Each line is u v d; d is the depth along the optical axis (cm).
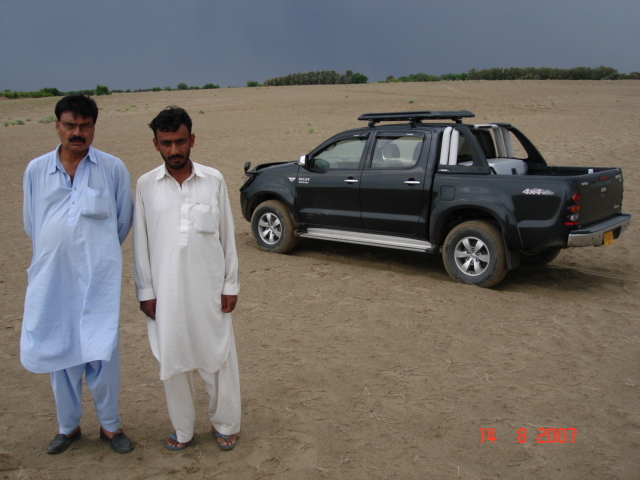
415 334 513
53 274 293
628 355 470
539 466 323
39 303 292
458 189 645
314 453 335
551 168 743
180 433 330
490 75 6594
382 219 709
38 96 5959
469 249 653
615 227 631
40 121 2925
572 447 342
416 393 407
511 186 615
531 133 1986
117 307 303
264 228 840
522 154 1623
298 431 359
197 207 302
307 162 776
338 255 826
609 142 1750
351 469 320
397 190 689
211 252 307
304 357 469
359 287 652
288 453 335
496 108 2892
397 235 709
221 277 314
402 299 608
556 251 712
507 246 623
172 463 323
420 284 661
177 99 4409
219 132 2311
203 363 313
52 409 392
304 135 2138
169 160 295
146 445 343
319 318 556
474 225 643
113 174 306
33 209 297
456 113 700
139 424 370
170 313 301
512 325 534
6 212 1091
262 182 826
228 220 320
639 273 727
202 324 308
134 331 530
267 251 832
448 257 668
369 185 712
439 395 404
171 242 299
